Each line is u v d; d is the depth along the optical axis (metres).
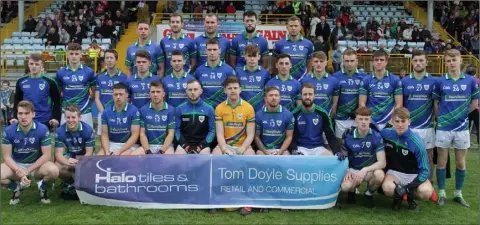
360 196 6.62
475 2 21.84
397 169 6.14
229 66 7.11
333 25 21.06
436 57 16.67
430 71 16.70
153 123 6.46
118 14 20.73
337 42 18.73
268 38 18.02
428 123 6.75
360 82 7.07
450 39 19.70
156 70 7.76
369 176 6.01
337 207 6.04
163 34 17.36
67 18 19.91
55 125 7.06
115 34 19.67
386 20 21.44
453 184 7.47
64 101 7.45
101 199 5.89
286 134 6.43
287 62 6.83
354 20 20.25
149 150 6.31
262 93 7.02
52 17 19.95
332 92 7.07
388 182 5.91
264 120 6.40
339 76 7.17
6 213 5.61
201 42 7.71
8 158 5.97
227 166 5.90
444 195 6.45
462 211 6.05
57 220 5.37
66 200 6.17
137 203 5.86
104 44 19.25
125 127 6.46
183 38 7.77
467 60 17.53
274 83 6.95
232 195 5.89
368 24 19.94
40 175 5.98
